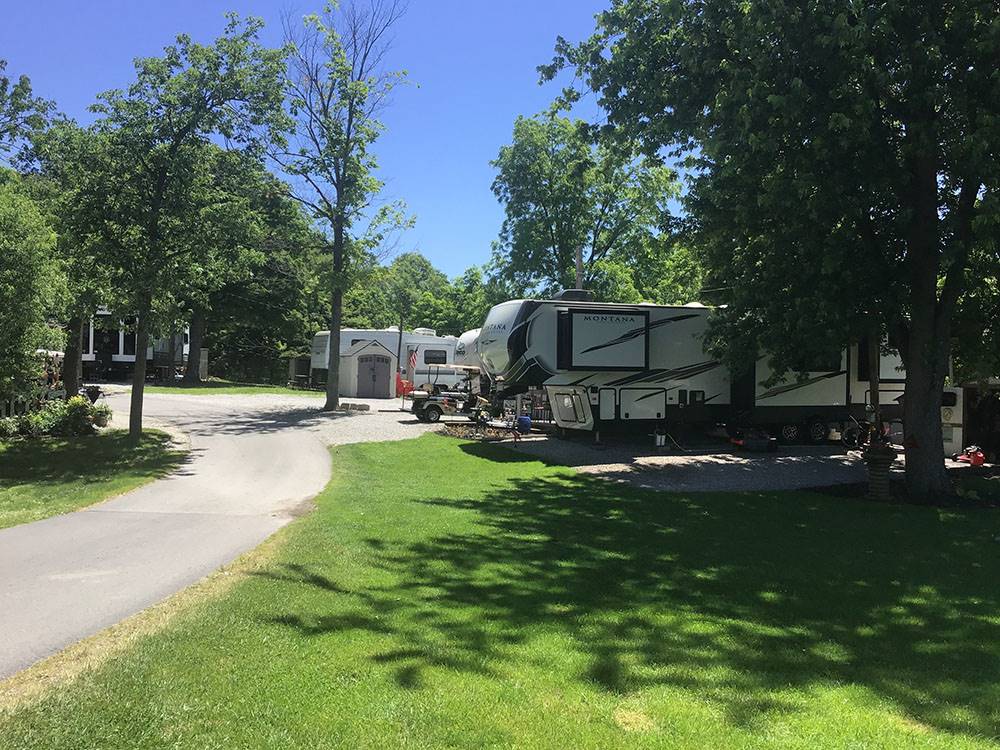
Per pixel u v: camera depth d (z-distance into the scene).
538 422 20.70
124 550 7.43
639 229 37.84
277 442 18.11
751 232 13.23
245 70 16.33
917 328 12.74
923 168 11.91
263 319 43.53
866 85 10.17
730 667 4.61
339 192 27.08
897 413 20.69
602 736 3.53
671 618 5.67
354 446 17.67
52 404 19.55
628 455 17.36
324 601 5.68
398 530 8.70
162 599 5.72
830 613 6.04
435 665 4.39
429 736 3.45
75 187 15.86
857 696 4.21
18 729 3.41
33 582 6.21
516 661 4.54
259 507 10.18
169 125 15.93
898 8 9.73
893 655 5.00
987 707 4.07
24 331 14.08
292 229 28.61
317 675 4.14
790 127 10.77
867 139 10.34
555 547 8.25
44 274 13.82
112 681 3.99
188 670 4.16
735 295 13.84
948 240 12.22
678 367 18.80
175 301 17.45
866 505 11.85
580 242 38.16
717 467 15.87
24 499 10.51
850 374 20.20
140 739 3.32
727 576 7.20
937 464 12.71
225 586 6.03
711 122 11.61
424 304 66.62
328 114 26.97
